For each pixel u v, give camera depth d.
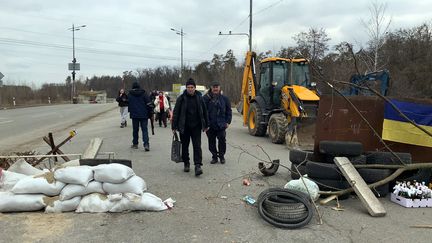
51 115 28.39
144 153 10.49
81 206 5.49
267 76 14.49
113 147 11.57
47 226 4.98
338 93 6.94
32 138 14.38
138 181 5.80
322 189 6.57
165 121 18.50
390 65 33.09
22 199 5.42
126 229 4.95
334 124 7.23
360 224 5.24
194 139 7.82
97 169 5.66
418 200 6.02
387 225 5.22
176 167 8.65
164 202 5.88
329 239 4.73
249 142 13.12
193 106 7.76
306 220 5.13
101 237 4.68
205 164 9.05
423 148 7.34
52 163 8.19
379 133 7.40
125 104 17.89
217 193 6.60
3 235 4.68
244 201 6.18
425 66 33.41
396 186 6.33
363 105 7.32
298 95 12.29
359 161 6.72
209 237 4.75
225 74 53.75
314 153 7.17
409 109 7.31
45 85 72.69
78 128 18.25
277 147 11.98
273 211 5.25
